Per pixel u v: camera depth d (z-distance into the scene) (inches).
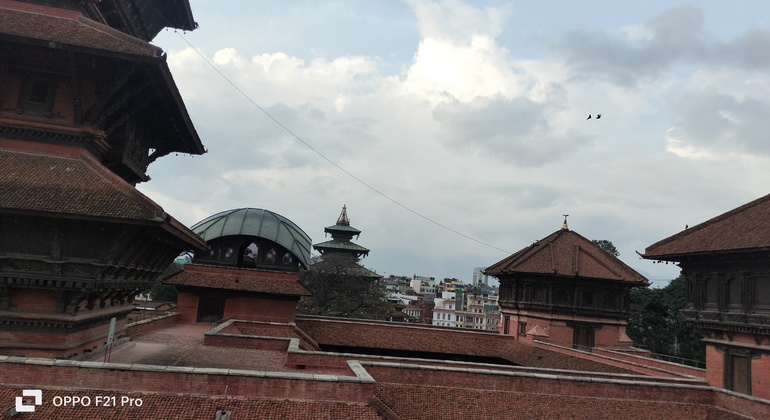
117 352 781.9
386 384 775.7
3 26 588.4
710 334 1074.1
